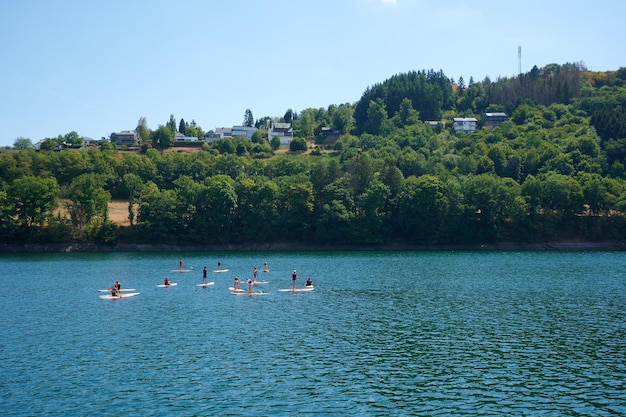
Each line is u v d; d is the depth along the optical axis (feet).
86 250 630.74
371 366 185.88
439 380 171.73
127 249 639.76
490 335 225.56
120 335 229.04
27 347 211.00
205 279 372.58
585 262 504.84
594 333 227.20
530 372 178.60
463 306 287.28
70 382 171.01
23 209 632.79
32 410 149.18
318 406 151.64
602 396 157.89
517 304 291.38
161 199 654.94
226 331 235.20
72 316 268.82
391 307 286.05
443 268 462.19
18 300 315.58
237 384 168.76
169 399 156.76
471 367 184.24
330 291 339.98
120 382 170.71
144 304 300.20
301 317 262.67
